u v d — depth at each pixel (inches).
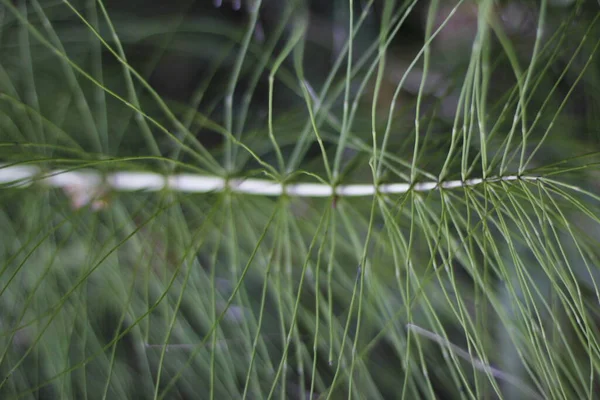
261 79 18.2
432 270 15.8
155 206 15.3
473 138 15.1
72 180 14.5
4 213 15.0
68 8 17.2
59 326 15.1
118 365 16.4
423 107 17.4
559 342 15.8
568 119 16.3
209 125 14.2
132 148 16.9
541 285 16.2
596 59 16.2
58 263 15.0
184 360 16.3
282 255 16.1
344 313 16.9
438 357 17.1
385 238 14.7
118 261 15.5
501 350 16.3
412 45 18.2
